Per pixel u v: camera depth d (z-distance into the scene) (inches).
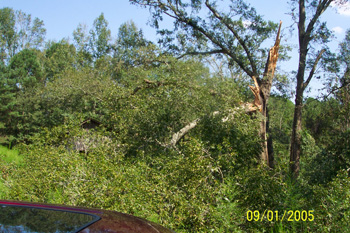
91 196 252.7
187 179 291.0
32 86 1430.9
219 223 258.8
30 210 100.8
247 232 266.2
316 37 687.7
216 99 453.4
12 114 1278.3
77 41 1694.1
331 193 269.7
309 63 696.4
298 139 631.8
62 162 307.0
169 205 265.1
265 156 555.8
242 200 281.4
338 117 550.6
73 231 85.9
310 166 473.7
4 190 339.9
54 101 905.5
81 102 767.1
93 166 288.7
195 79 487.5
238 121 428.1
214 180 285.1
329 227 248.5
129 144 420.5
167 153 412.5
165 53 655.1
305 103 667.4
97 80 740.0
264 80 632.4
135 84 515.2
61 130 408.2
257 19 737.0
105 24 1469.0
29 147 406.6
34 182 301.4
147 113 439.2
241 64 733.3
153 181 292.8
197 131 439.8
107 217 102.1
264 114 619.8
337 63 663.8
